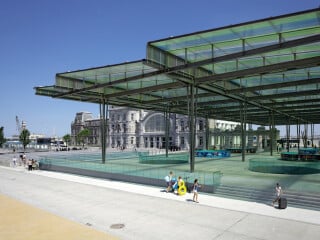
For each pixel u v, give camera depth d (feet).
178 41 55.11
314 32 48.83
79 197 53.62
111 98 106.11
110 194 55.98
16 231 34.30
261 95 106.73
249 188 53.06
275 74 75.36
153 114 261.03
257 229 34.83
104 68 73.31
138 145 275.39
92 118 394.93
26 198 53.42
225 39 53.52
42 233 33.50
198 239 31.71
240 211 42.93
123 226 36.24
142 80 84.99
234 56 53.93
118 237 32.30
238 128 226.58
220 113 171.32
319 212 42.06
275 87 80.07
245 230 34.47
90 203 48.73
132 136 280.92
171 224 36.94
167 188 58.03
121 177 73.26
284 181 58.44
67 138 373.40
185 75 69.21
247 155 148.05
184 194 55.36
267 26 47.32
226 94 95.30
